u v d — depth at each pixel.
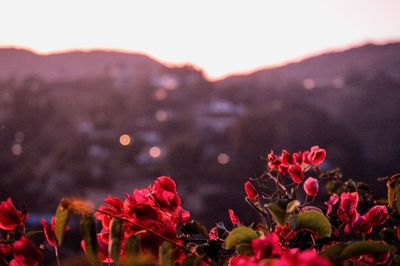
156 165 114.12
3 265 1.42
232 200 71.69
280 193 1.79
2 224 1.44
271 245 1.25
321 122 114.44
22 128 131.62
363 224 1.67
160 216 1.58
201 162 104.00
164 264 1.34
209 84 172.88
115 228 1.33
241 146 100.75
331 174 2.29
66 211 1.30
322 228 1.43
